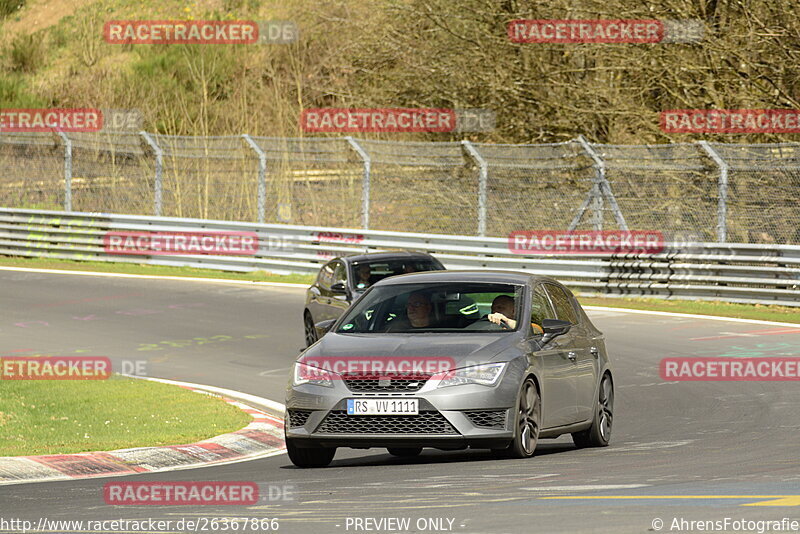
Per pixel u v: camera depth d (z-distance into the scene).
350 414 34.84
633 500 26.08
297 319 83.00
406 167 118.38
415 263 67.19
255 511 27.06
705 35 109.38
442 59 129.00
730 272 87.31
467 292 39.19
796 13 106.06
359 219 113.88
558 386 38.34
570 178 101.00
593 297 92.25
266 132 150.38
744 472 31.39
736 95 108.56
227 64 172.50
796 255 84.75
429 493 28.59
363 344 36.41
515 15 121.31
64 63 189.75
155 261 111.56
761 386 56.38
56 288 97.31
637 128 117.94
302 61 161.50
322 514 25.97
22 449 40.38
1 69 191.00
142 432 45.19
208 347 72.00
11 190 132.88
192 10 197.12
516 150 118.88
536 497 27.09
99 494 31.08
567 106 117.94
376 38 135.88
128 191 125.94
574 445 43.03
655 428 46.59
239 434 44.19
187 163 127.00
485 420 34.84
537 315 39.03
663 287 89.31
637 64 113.06
